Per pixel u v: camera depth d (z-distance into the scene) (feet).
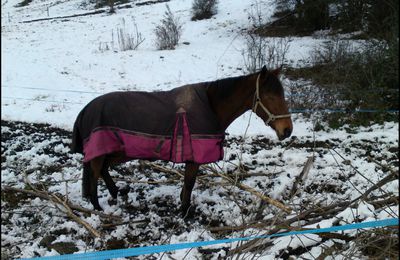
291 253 11.35
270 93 12.42
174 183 17.01
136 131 12.54
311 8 43.16
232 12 58.13
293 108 24.75
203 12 58.49
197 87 13.17
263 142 21.61
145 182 16.58
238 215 14.20
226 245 12.17
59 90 32.68
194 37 48.91
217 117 13.10
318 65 31.48
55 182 16.92
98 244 12.76
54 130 24.45
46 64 41.32
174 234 13.39
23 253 12.50
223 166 17.87
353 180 16.47
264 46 34.32
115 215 14.44
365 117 23.26
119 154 13.75
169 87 32.01
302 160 18.63
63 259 9.29
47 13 89.51
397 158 18.47
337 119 23.07
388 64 24.84
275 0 49.42
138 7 78.33
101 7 88.74
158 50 44.06
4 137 23.17
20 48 51.21
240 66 35.22
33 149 20.94
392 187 15.38
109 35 56.34
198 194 15.69
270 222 12.50
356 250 10.98
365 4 33.47
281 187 16.02
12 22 81.20
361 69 25.52
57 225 14.02
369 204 13.01
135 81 34.14
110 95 13.09
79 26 66.59
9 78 36.50
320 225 11.84
